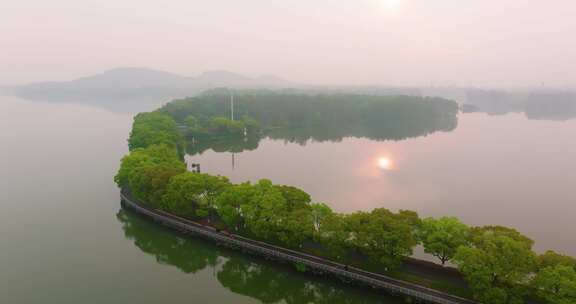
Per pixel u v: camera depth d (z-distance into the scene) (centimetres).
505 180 13462
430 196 11806
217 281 7706
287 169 15450
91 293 6881
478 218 10062
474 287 5666
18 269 7650
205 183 9000
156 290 7138
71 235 9294
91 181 13450
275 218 7500
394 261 6375
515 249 5647
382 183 13200
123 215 10506
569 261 5488
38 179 13638
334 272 7050
